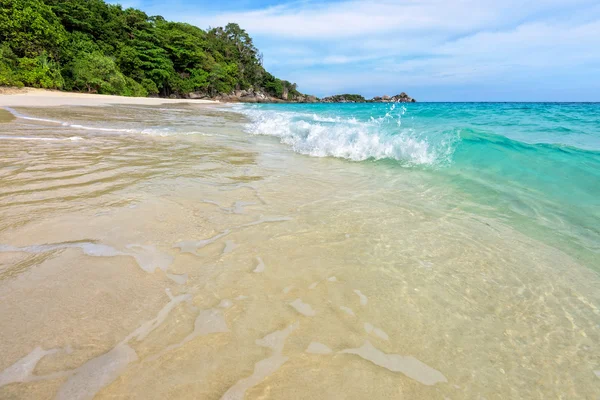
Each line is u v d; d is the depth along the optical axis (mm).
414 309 1296
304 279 1449
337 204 2416
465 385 968
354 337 1130
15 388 838
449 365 1038
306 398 887
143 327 1092
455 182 3020
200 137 5516
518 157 3213
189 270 1451
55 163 3176
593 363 1075
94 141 4547
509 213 2314
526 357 1091
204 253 1604
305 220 2092
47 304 1164
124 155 3701
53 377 882
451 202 2529
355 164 3787
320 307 1274
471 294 1415
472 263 1662
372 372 991
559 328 1232
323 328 1162
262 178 3027
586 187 2484
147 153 3869
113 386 873
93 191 2396
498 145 3613
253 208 2248
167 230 1820
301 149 4621
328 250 1719
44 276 1327
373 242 1840
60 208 2041
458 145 3834
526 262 1687
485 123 6617
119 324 1098
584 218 2170
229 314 1193
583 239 1927
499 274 1575
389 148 4074
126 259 1495
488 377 1004
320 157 4176
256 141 5301
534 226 2102
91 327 1072
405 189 2832
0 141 4152
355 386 937
